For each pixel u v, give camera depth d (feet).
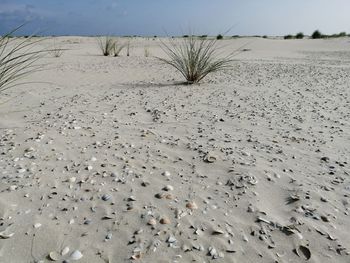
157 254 5.34
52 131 10.64
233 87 19.34
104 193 6.97
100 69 27.50
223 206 6.71
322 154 9.43
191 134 10.86
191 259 5.27
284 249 5.59
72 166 8.12
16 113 12.96
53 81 20.94
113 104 14.76
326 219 6.38
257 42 73.92
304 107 14.84
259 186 7.48
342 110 14.40
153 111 13.64
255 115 13.35
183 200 6.85
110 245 5.50
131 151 9.20
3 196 6.68
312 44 70.95
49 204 6.51
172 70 27.53
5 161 8.27
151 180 7.61
